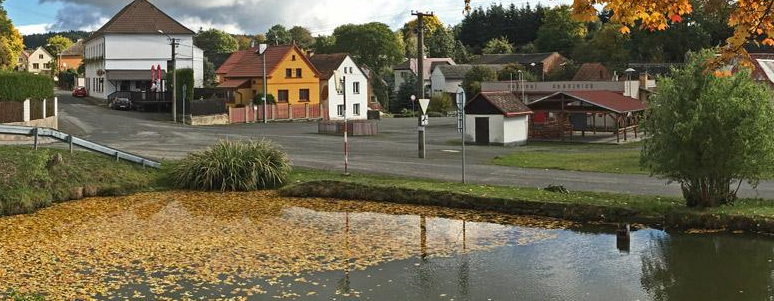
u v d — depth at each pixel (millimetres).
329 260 16297
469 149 42406
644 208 20000
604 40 115250
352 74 82938
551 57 130750
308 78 79438
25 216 22078
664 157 19516
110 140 42062
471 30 182375
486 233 19156
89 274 15016
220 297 13352
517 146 47250
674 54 111562
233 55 89000
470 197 22812
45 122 44000
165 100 70000
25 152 26672
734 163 18828
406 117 89000
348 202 24391
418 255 16766
